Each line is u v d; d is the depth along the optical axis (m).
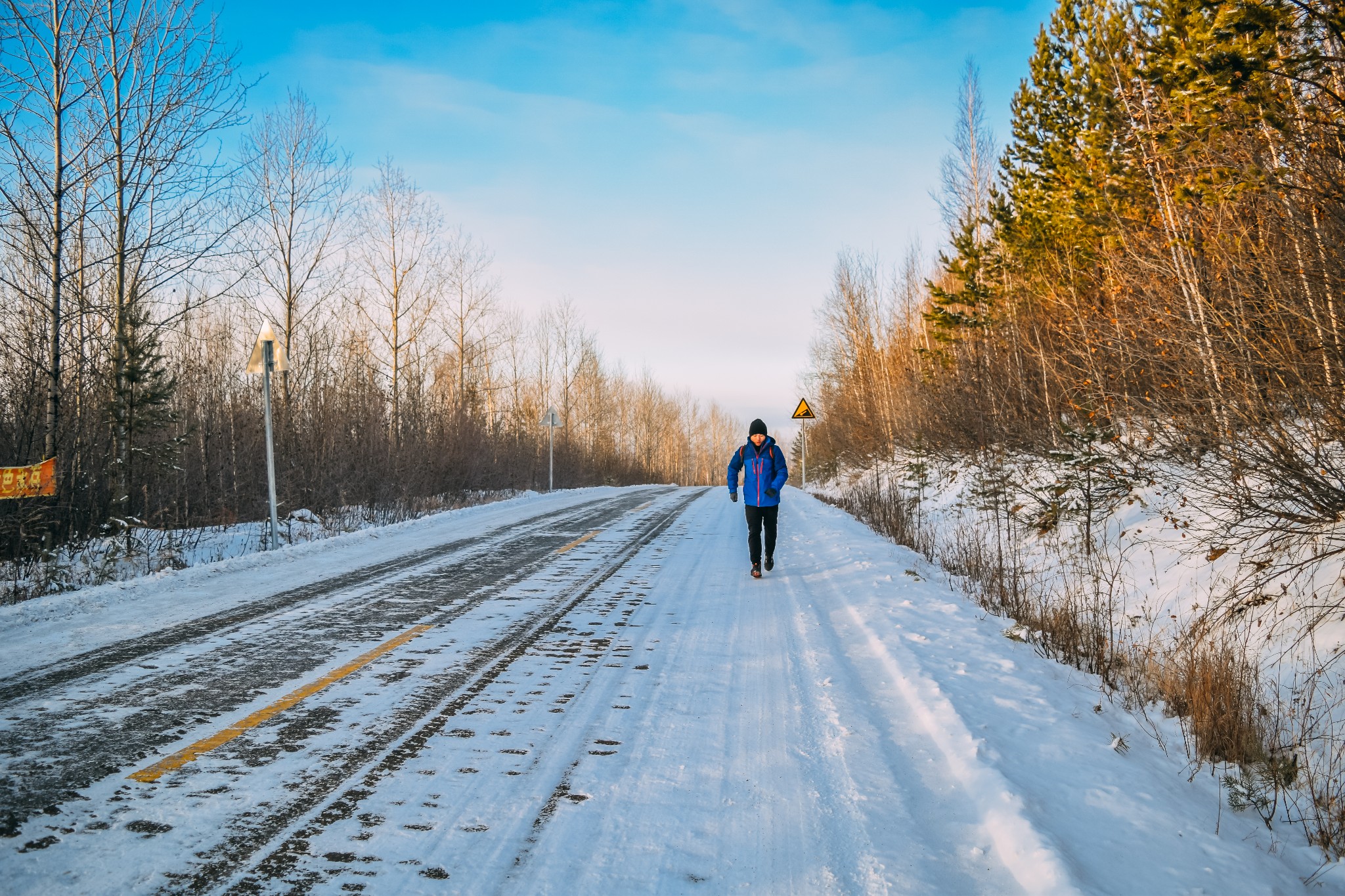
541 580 9.69
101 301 14.57
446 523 16.61
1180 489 8.92
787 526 16.45
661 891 2.88
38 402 12.10
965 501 15.09
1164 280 8.73
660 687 5.38
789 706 5.02
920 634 6.61
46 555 10.12
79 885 2.78
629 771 3.97
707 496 29.14
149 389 13.37
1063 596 8.05
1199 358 7.29
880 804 3.65
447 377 35.00
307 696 5.02
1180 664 5.34
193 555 12.65
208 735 4.32
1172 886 2.92
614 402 65.62
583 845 3.20
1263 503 6.77
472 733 4.45
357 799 3.56
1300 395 6.30
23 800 3.46
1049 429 12.82
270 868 2.95
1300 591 5.70
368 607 7.89
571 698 5.12
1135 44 9.22
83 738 4.23
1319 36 6.57
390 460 20.75
